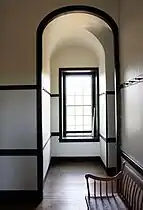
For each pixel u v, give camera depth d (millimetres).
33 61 4230
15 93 4246
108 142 5668
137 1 3027
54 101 7199
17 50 4234
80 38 6398
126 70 3648
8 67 4242
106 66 5645
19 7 4230
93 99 7383
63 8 4191
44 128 5113
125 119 3736
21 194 4230
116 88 4082
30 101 4242
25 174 4230
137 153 3074
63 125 7332
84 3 4188
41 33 4215
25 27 4227
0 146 4242
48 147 6207
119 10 4074
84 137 7273
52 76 7195
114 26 4152
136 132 3113
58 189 4773
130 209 2771
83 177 5555
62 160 7148
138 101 3012
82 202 4113
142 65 2828
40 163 4234
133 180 2904
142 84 2836
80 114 7445
